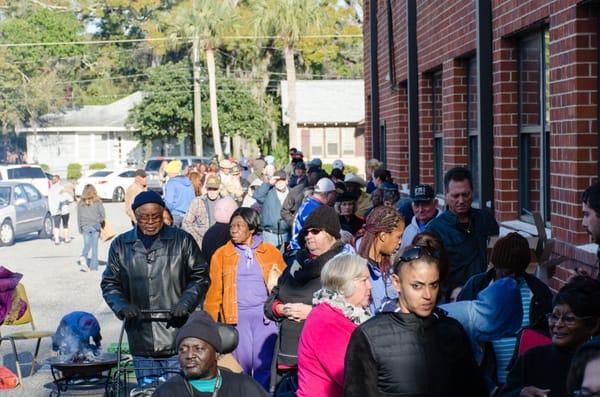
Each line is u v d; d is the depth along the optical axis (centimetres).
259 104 7662
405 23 2045
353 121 7019
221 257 989
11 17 9119
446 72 1645
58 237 2936
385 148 2459
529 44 1254
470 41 1465
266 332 974
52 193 2920
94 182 5159
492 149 1322
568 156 1061
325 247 802
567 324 517
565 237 1074
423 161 1905
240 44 7725
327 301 642
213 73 6912
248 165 3441
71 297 1820
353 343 552
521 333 626
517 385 534
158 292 887
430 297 546
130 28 9369
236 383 598
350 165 7156
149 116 7331
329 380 636
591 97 1030
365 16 2752
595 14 1024
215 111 6938
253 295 980
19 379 1177
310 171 1792
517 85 1295
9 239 2878
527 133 1275
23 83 8250
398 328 548
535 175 1255
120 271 894
